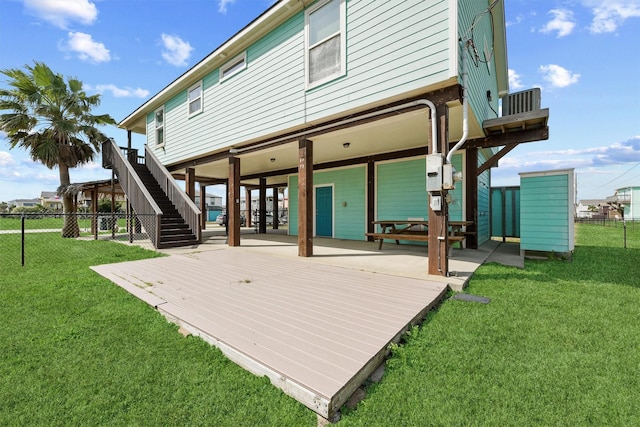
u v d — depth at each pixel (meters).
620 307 2.98
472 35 4.98
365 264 4.97
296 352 1.97
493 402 1.61
